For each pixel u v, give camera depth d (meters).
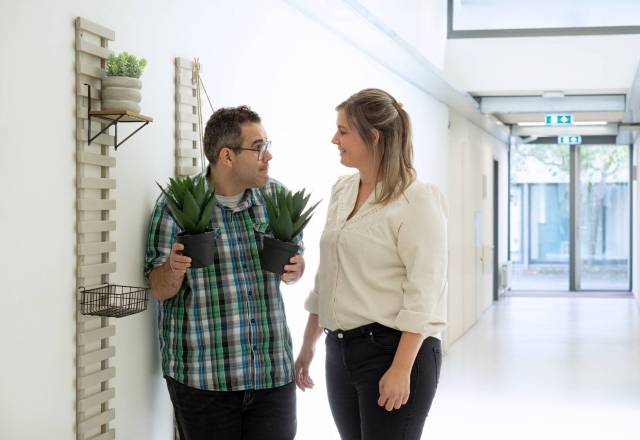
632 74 7.84
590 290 15.31
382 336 2.30
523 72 7.86
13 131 2.03
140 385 2.71
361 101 2.30
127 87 2.33
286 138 4.21
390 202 2.29
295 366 2.73
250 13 3.67
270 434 2.54
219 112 2.49
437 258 2.24
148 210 2.72
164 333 2.54
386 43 5.46
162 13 2.81
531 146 15.53
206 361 2.45
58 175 2.22
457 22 7.31
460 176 9.66
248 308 2.50
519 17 7.25
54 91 2.19
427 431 5.13
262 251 2.46
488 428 5.21
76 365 2.33
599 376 7.02
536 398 6.14
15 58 2.03
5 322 2.02
